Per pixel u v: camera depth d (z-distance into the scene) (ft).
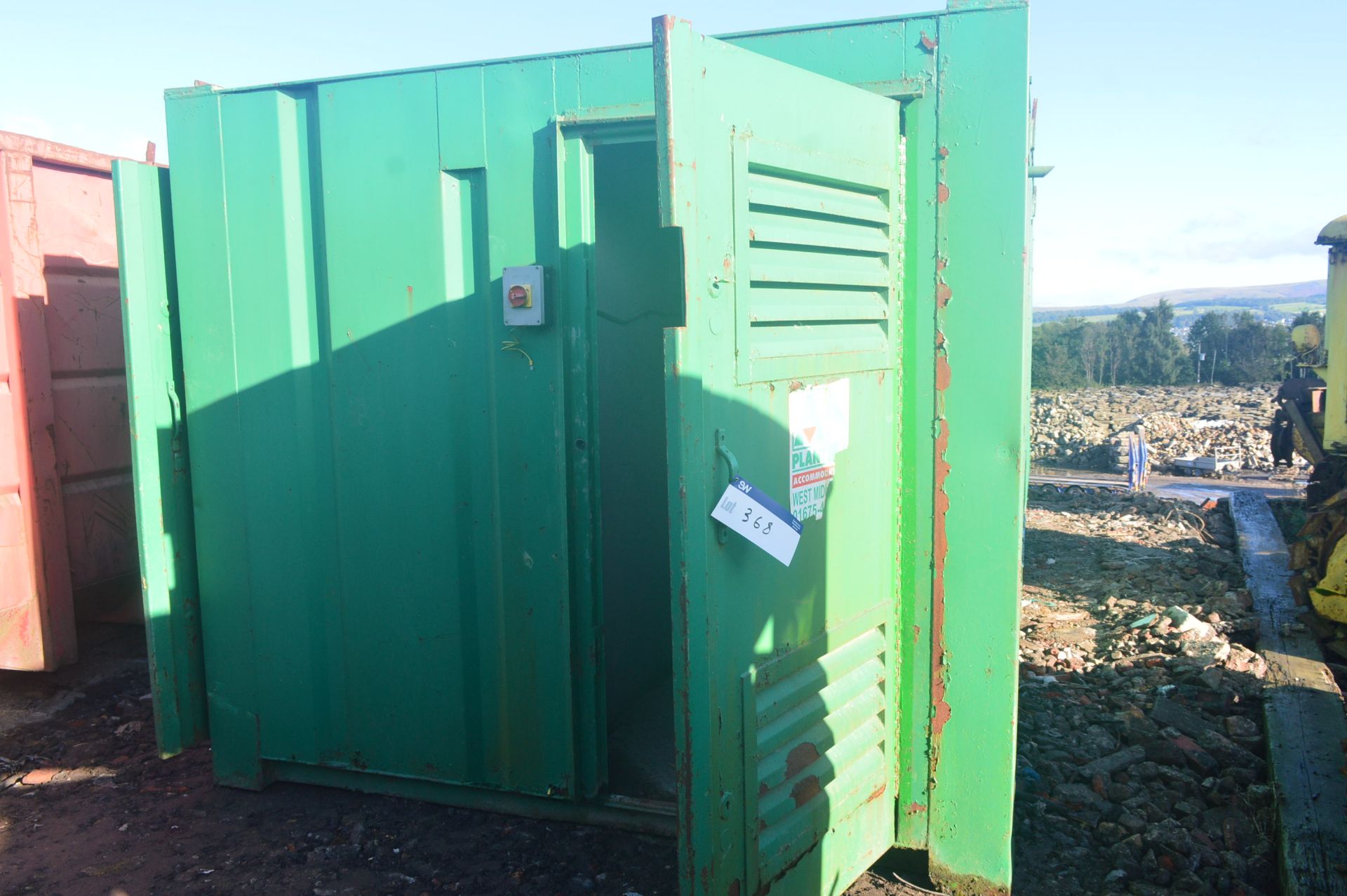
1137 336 165.48
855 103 8.34
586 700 10.71
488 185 10.22
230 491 11.47
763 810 7.75
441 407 10.66
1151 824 10.55
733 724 7.31
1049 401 69.51
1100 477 44.78
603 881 9.82
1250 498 30.78
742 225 7.12
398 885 9.77
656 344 15.11
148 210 11.28
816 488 8.18
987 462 9.08
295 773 11.93
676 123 6.35
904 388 9.29
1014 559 9.08
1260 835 10.27
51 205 15.02
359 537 11.12
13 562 14.28
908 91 8.95
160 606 11.69
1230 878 9.64
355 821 11.07
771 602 7.72
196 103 11.01
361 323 10.83
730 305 7.02
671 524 6.62
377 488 11.00
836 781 8.71
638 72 9.65
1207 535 27.12
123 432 16.63
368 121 10.54
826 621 8.47
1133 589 20.79
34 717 13.97
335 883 9.82
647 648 14.99
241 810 11.38
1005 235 8.81
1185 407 62.75
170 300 11.55
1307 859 9.27
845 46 9.10
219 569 11.64
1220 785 11.26
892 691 9.52
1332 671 16.02
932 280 9.09
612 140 9.92
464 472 10.68
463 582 10.82
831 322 8.36
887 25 8.96
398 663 11.18
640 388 14.52
